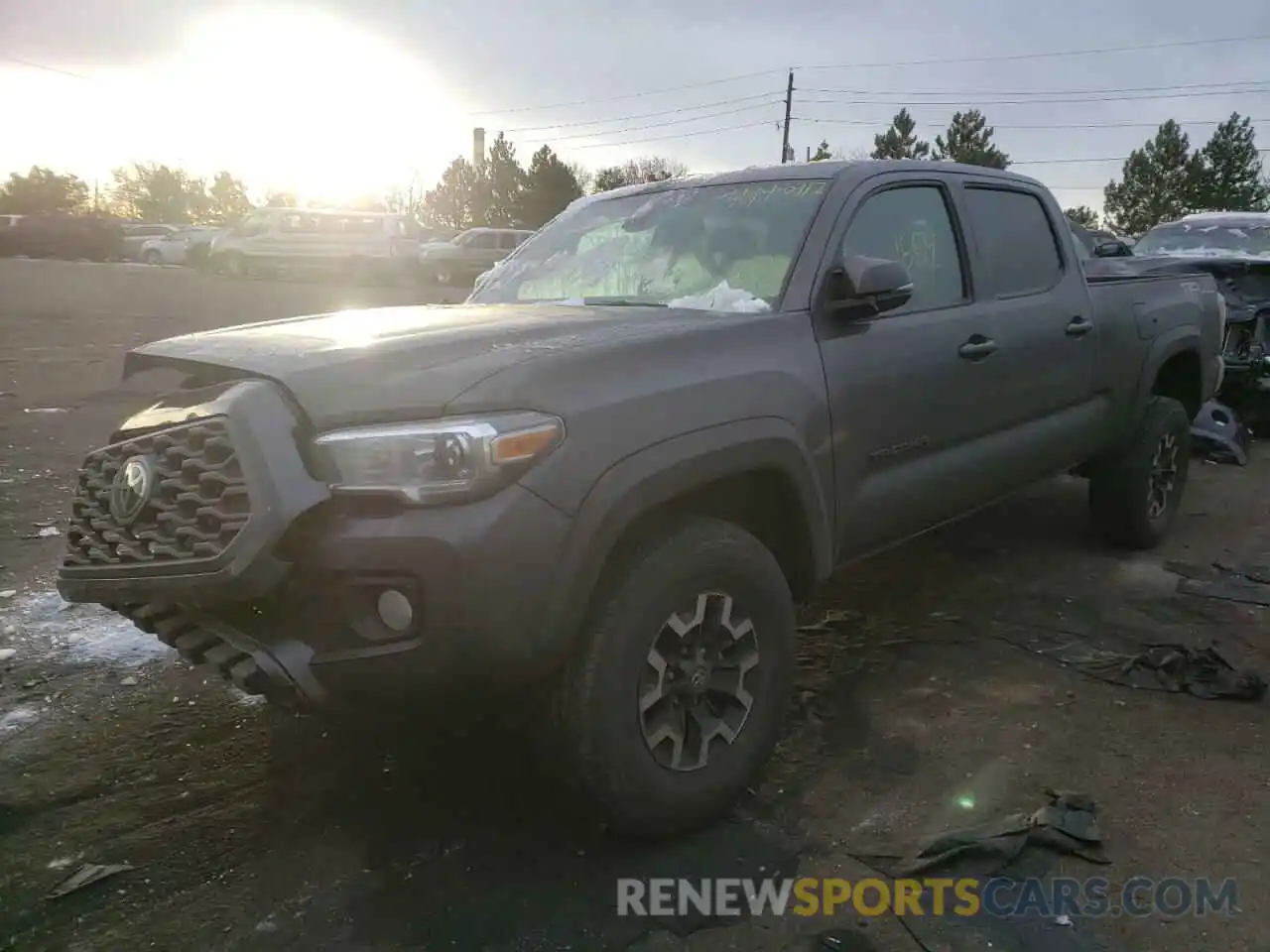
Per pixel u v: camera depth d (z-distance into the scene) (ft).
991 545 17.98
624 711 8.42
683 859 8.94
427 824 9.45
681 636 8.85
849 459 10.73
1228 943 7.87
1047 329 13.97
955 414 12.30
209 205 292.61
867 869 8.80
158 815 9.65
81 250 124.98
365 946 7.86
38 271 97.81
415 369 8.18
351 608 7.67
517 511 7.60
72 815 9.66
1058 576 16.35
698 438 8.80
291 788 10.09
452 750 10.76
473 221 222.48
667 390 8.77
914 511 11.92
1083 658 13.12
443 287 99.40
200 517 7.80
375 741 10.98
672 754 8.91
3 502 20.24
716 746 9.29
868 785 10.10
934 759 10.62
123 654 13.38
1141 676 12.53
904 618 14.58
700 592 8.97
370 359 8.28
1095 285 15.70
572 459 7.93
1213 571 16.61
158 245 121.70
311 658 7.68
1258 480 23.43
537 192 205.26
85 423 28.04
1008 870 8.78
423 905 8.32
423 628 7.49
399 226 98.07
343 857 8.97
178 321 54.29
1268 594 15.52
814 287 10.64
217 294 74.54
